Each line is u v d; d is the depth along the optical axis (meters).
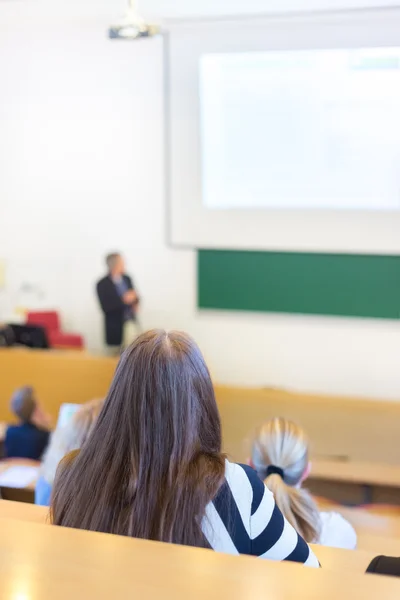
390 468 3.29
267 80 4.51
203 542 0.98
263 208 4.71
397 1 4.03
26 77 5.01
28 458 3.14
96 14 4.57
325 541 1.88
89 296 5.24
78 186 5.09
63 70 4.93
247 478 1.04
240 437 3.71
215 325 4.98
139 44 4.73
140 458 1.01
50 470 1.92
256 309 4.85
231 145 4.68
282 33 4.38
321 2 4.13
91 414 1.91
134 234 5.04
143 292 5.09
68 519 1.06
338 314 4.69
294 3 4.17
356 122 4.42
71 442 1.89
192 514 0.98
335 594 0.59
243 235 4.78
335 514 2.00
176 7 4.32
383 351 4.66
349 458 3.64
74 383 4.15
